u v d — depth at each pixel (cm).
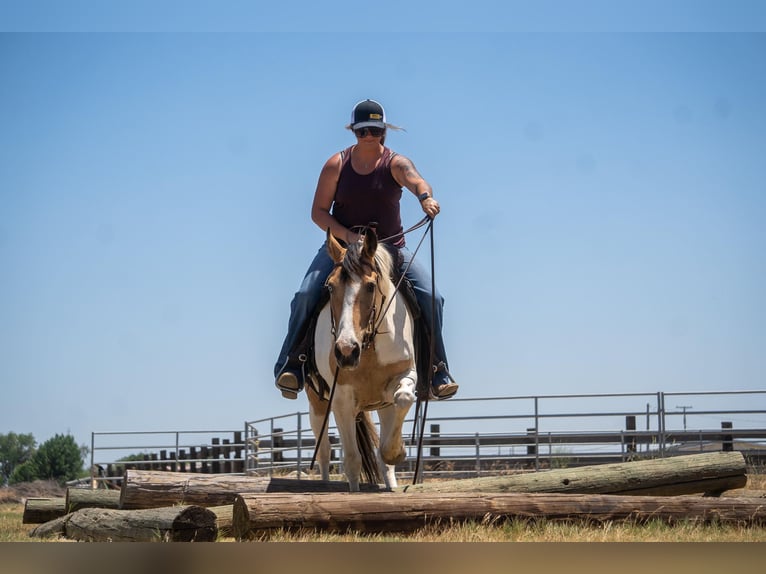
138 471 840
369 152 905
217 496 834
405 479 1894
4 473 6269
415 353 894
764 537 675
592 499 748
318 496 703
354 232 895
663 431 1858
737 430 1827
